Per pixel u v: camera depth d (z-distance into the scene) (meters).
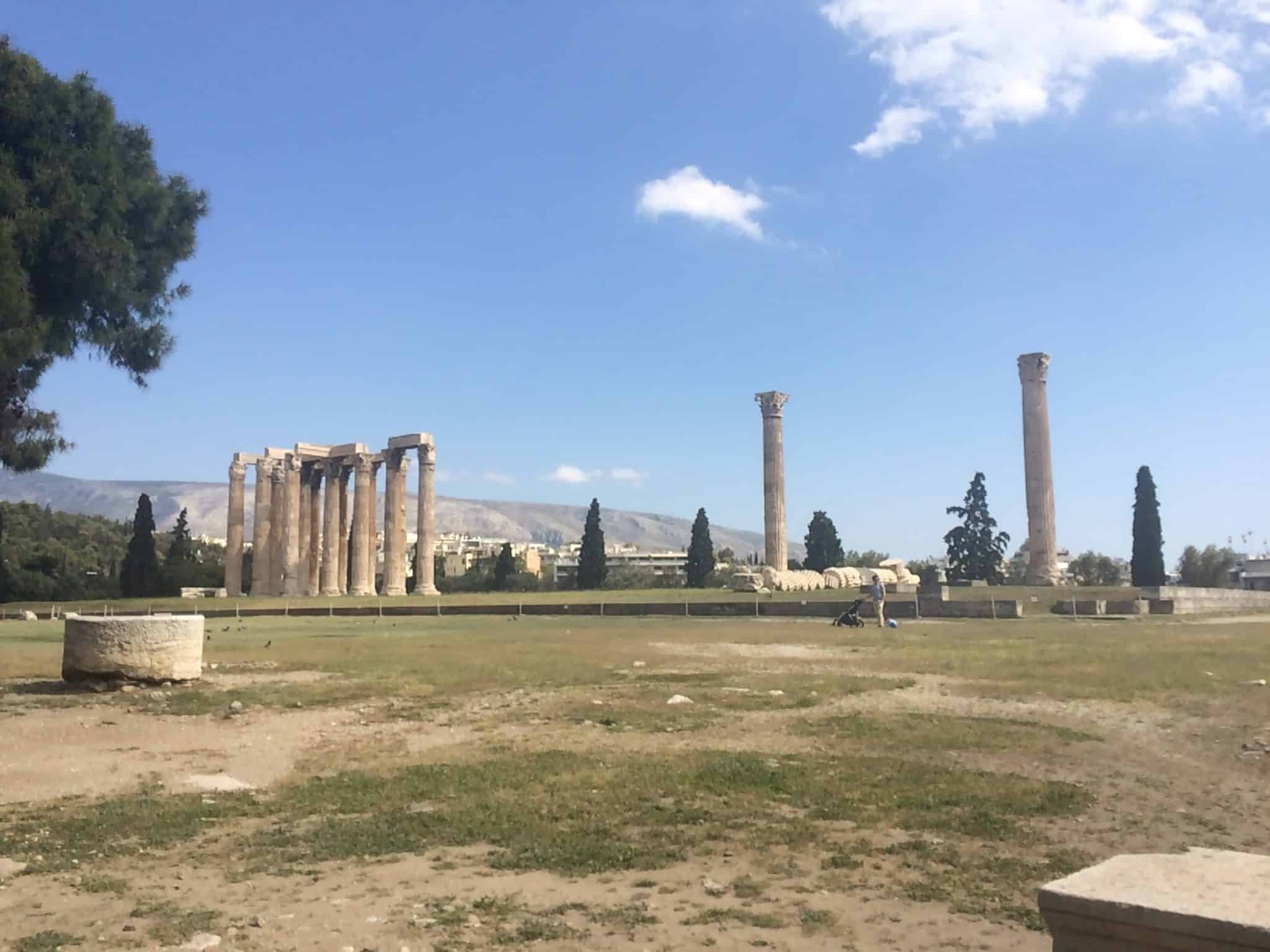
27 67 24.14
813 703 18.05
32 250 23.23
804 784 11.43
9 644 36.41
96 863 8.92
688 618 53.12
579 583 108.44
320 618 61.47
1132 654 26.86
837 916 7.32
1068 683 20.48
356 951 6.71
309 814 10.55
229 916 7.44
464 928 7.12
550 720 16.50
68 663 20.73
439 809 10.55
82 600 100.31
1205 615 56.03
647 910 7.46
